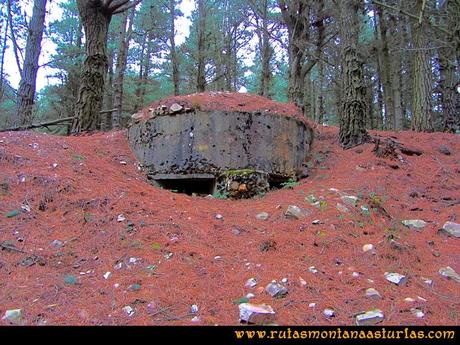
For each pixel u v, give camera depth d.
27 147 5.85
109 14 9.16
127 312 2.79
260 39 18.34
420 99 10.05
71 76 15.67
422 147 7.68
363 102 7.54
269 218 4.66
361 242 4.03
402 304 2.94
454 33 6.24
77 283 3.20
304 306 2.90
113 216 4.34
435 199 5.50
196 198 5.55
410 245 4.02
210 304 2.92
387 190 5.64
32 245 3.75
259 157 6.12
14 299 2.90
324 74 20.39
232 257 3.72
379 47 15.11
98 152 6.57
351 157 6.94
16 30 12.09
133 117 7.10
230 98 6.76
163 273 3.38
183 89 25.61
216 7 21.69
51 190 4.72
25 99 9.62
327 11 11.38
